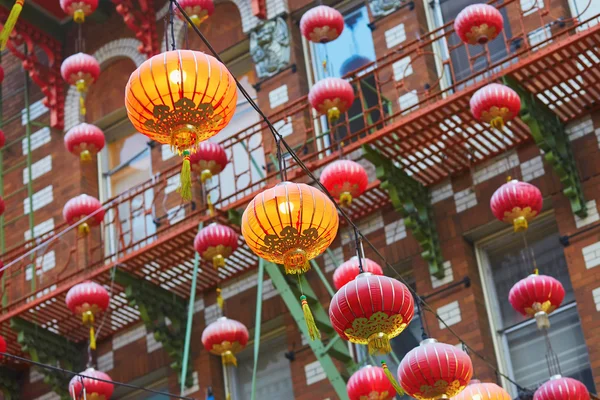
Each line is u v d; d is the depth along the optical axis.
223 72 9.38
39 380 20.89
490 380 15.89
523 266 16.75
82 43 23.48
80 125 18.62
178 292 19.50
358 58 20.00
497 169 17.02
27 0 22.98
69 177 22.45
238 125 20.94
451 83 18.58
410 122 16.30
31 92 23.95
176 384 19.06
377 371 14.20
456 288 16.67
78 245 21.33
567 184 15.98
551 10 17.50
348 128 17.19
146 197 21.61
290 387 18.33
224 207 17.70
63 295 19.08
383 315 10.59
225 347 16.17
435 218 17.30
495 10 15.65
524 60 15.66
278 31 20.53
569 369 15.80
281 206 9.61
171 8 9.91
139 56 22.67
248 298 18.89
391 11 19.41
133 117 9.48
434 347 11.65
